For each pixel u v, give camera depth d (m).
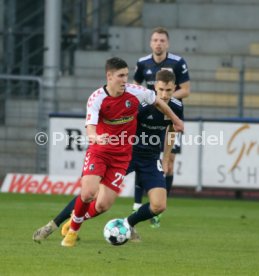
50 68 67.25
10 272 25.39
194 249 32.12
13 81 71.75
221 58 72.62
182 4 76.62
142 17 77.06
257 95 69.56
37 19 79.62
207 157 59.28
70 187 60.25
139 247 32.19
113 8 78.75
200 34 75.25
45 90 66.38
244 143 58.97
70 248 31.22
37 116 67.62
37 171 63.88
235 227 41.09
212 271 26.52
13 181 61.38
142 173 33.16
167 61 42.66
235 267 27.58
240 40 75.38
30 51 78.12
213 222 43.41
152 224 40.12
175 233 37.69
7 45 75.44
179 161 59.44
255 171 59.03
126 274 25.42
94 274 25.31
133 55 73.38
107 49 76.00
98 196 31.64
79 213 31.25
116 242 31.44
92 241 33.66
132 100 31.11
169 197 61.84
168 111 32.22
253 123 58.81
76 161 60.19
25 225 39.09
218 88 69.56
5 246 31.47
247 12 76.56
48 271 25.73
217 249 32.28
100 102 30.64
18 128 67.06
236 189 59.28
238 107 66.31
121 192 59.72
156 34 42.28
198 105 68.69
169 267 27.14
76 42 77.06
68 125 60.03
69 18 78.94
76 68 70.44
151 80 42.88
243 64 65.50
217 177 59.31
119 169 31.38
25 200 54.53
